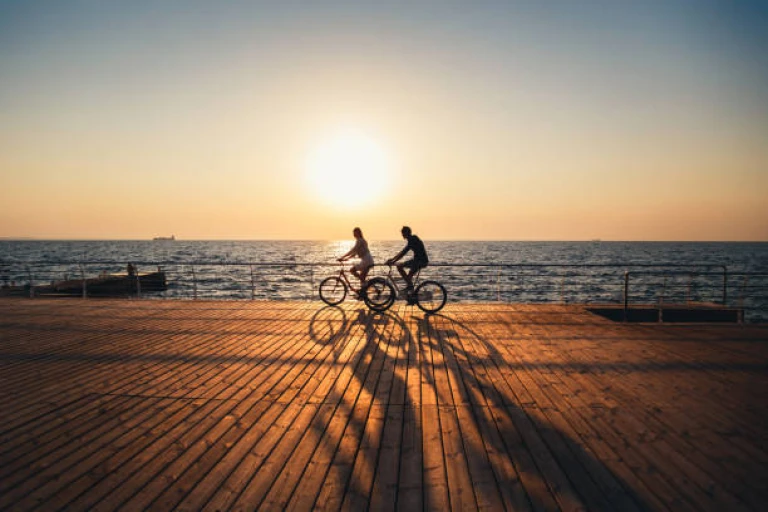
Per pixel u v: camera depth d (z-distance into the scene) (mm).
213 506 2994
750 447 3807
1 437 4070
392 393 5121
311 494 3121
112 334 8281
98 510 2965
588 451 3727
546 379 5594
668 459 3602
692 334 8031
